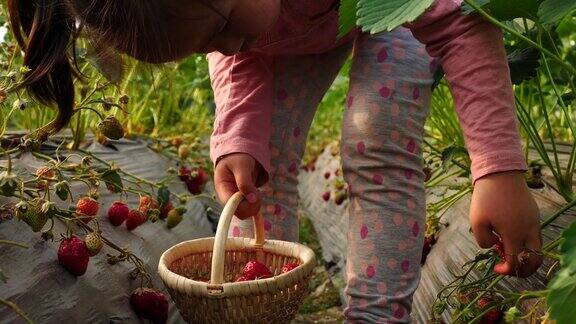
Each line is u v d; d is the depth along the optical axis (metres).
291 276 1.06
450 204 1.57
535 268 1.03
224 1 0.94
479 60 1.05
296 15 1.26
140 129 2.36
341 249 1.98
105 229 1.38
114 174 1.37
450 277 1.37
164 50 0.95
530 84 1.65
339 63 1.44
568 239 0.79
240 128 1.29
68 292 1.13
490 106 1.03
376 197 1.21
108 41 0.95
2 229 1.15
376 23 0.92
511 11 1.00
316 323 1.63
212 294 1.03
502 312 1.13
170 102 2.56
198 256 1.20
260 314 1.05
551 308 0.80
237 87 1.34
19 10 1.05
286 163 1.39
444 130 1.96
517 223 1.00
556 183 1.39
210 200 2.11
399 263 1.19
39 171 1.25
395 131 1.22
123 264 1.32
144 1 0.90
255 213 1.21
